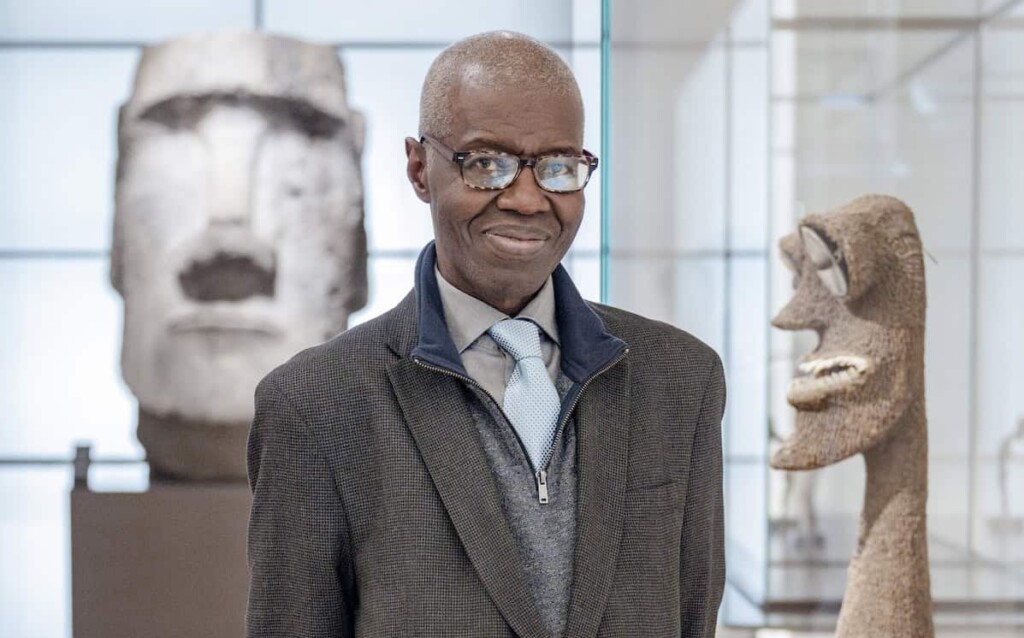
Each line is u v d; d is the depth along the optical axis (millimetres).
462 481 968
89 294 2998
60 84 2977
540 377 1012
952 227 1903
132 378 2586
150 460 2600
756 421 1901
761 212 1903
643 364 1083
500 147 945
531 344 1025
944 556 1904
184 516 2402
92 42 2975
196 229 2568
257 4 2977
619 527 997
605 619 975
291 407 1015
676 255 1899
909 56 1903
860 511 1858
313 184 2611
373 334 1056
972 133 1907
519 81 947
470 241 977
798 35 1902
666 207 1895
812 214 1864
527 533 979
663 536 1030
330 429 1007
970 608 1905
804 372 1856
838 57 1902
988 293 1909
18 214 2979
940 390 1907
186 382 2541
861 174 1901
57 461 2988
